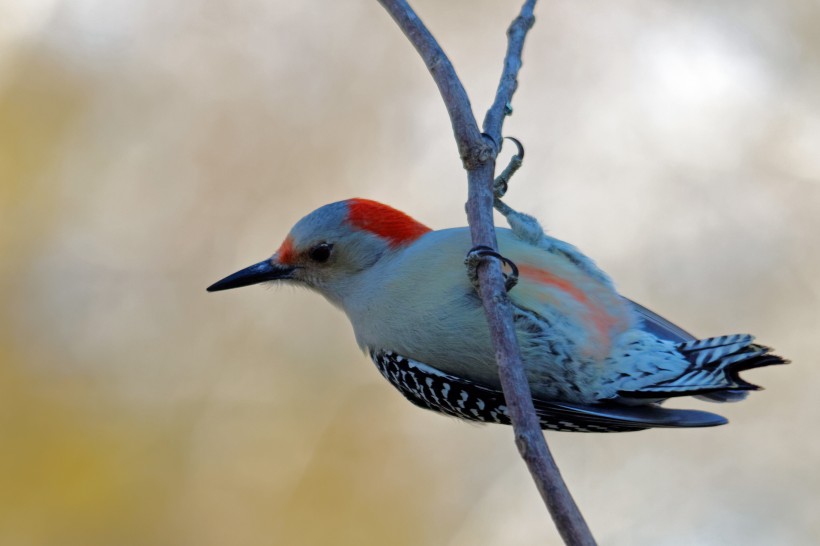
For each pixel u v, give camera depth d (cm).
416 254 799
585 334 750
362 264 841
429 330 778
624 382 760
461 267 775
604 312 762
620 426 827
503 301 634
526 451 568
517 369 605
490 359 768
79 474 1399
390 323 798
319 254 848
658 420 743
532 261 763
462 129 704
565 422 809
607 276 784
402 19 752
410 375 811
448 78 723
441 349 779
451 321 770
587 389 764
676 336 812
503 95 790
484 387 782
